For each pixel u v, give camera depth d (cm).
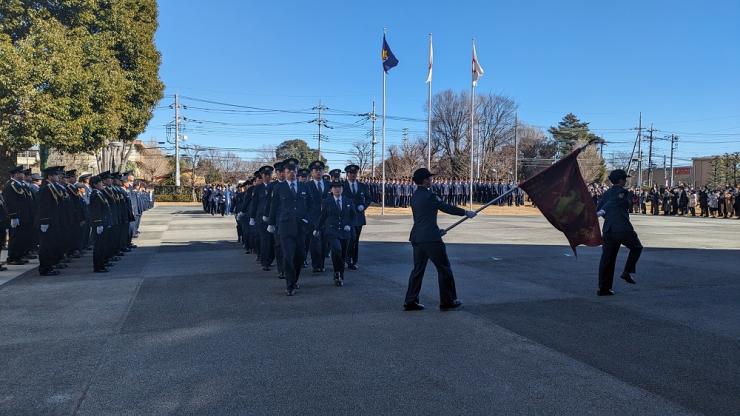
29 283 902
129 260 1190
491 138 7025
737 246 1499
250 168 8425
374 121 4756
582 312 703
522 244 1518
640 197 3950
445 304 710
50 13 1752
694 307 735
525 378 464
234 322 646
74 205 1172
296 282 834
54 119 1573
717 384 452
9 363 498
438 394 428
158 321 651
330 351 536
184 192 5081
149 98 2608
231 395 425
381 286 882
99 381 454
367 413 393
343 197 922
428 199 709
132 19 2480
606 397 424
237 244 1523
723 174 6175
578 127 8112
